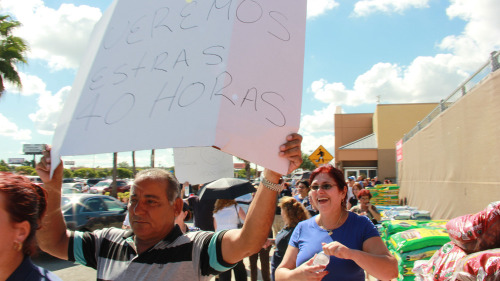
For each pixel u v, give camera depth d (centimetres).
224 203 523
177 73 153
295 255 275
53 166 167
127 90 162
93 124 161
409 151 1350
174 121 141
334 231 260
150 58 165
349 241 253
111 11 203
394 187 1625
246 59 148
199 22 162
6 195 134
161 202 183
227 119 135
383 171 2870
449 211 814
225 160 577
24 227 137
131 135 148
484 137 595
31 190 142
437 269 227
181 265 176
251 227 167
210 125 133
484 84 590
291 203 387
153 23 177
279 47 157
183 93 146
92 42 205
